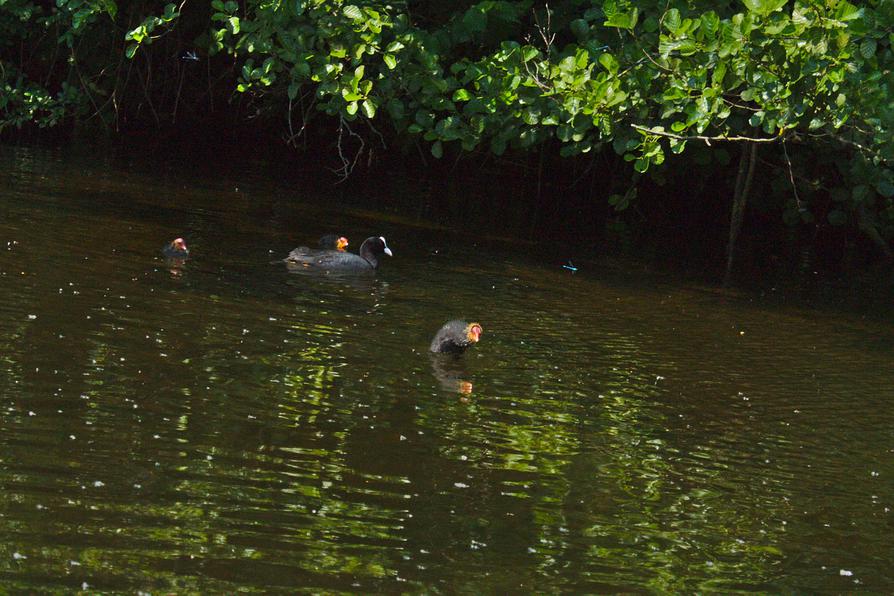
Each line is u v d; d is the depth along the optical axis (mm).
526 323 15406
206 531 7871
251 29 18688
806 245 27609
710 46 16078
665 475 10141
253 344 12531
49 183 21688
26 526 7590
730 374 13938
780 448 11281
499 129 19641
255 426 10008
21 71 32688
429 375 12273
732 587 8000
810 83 16656
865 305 20219
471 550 8102
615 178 32438
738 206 24469
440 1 25375
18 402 9750
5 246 15500
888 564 8719
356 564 7660
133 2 32344
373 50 18188
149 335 12281
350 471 9281
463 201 28094
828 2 15539
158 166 26641
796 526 9305
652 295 18594
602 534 8672
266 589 7176
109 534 7637
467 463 9797
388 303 15477
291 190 25812
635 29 18516
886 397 13555
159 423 9758
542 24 24531
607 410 11859
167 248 16625
